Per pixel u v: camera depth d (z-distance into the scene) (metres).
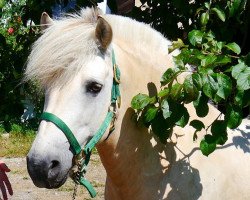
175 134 2.38
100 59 2.09
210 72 2.07
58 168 2.00
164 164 2.34
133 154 2.31
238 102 2.06
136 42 2.38
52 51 2.04
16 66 3.24
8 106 3.30
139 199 2.35
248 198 2.41
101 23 2.08
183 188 2.32
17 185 5.76
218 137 2.15
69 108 2.02
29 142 7.57
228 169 2.39
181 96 2.11
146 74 2.36
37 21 3.21
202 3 2.97
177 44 2.33
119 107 2.22
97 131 2.13
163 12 3.23
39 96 2.24
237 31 2.98
